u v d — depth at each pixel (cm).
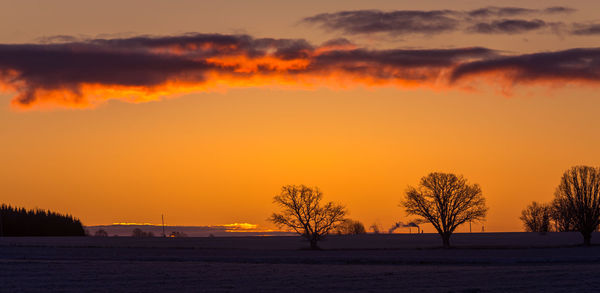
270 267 7394
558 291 5334
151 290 5425
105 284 5769
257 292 5341
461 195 13125
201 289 5509
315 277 6347
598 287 5547
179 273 6662
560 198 14050
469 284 5816
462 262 8562
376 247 13712
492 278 6216
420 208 13250
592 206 13600
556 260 8831
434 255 10331
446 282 5962
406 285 5772
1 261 7719
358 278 6269
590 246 13275
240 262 8481
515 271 6800
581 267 7319
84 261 8038
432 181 13250
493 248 12888
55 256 9331
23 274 6397
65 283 5803
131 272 6700
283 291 5419
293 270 7044
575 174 13888
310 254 10719
